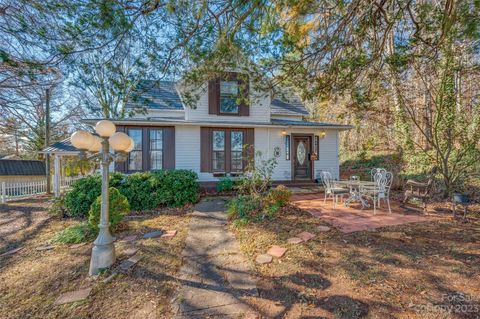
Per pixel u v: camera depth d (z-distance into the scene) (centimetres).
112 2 313
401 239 418
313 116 1656
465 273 298
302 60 466
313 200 761
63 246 440
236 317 238
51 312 257
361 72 495
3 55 312
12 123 1614
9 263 382
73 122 1867
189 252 394
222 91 1040
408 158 968
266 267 334
